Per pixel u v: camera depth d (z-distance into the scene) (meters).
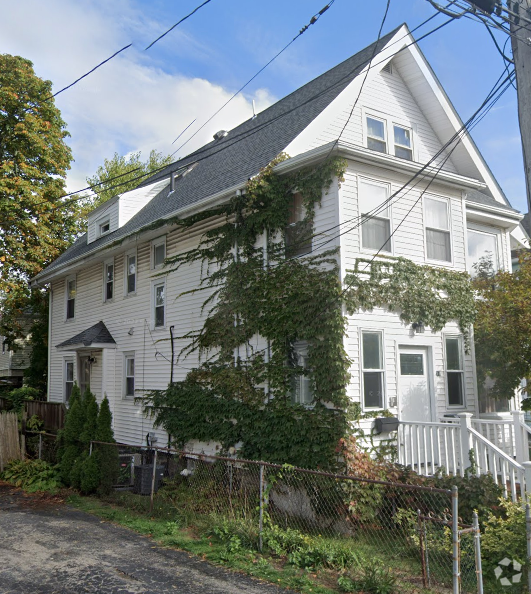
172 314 15.12
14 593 6.53
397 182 12.06
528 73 6.84
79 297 20.56
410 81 14.18
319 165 11.34
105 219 19.88
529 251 12.48
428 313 11.96
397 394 11.30
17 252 21.95
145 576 7.11
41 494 12.70
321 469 10.05
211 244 13.90
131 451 15.25
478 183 13.09
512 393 12.49
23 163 21.44
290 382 11.25
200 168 18.70
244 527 8.53
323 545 7.76
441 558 7.54
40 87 21.73
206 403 13.07
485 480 8.89
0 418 15.33
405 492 9.63
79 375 19.70
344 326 10.53
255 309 12.14
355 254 11.02
